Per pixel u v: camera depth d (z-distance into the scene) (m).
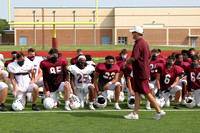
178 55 9.01
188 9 52.69
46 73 7.54
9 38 64.12
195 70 7.75
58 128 5.63
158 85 7.78
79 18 53.03
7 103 8.36
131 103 7.62
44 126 5.78
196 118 6.54
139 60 6.16
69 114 6.89
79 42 53.72
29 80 7.57
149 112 7.15
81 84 7.75
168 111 7.30
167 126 5.82
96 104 7.66
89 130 5.49
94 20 53.19
